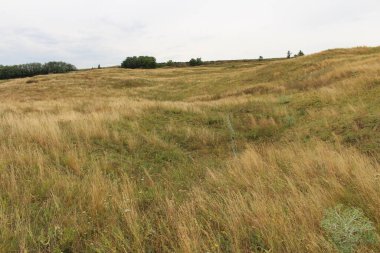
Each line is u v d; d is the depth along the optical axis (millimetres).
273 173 6059
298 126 12773
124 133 10844
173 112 15992
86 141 9352
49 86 46250
